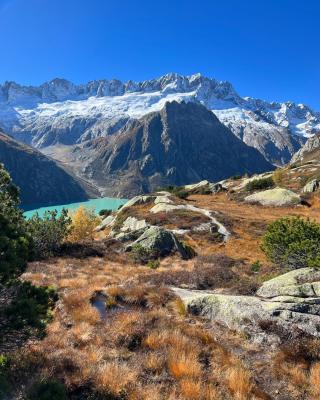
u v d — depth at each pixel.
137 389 9.23
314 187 77.94
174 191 103.44
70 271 24.50
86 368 9.83
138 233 40.25
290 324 12.56
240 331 13.09
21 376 9.25
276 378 10.70
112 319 13.66
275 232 22.64
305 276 14.89
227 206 69.56
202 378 10.09
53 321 13.87
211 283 19.53
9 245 9.90
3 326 9.35
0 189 13.25
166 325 13.14
